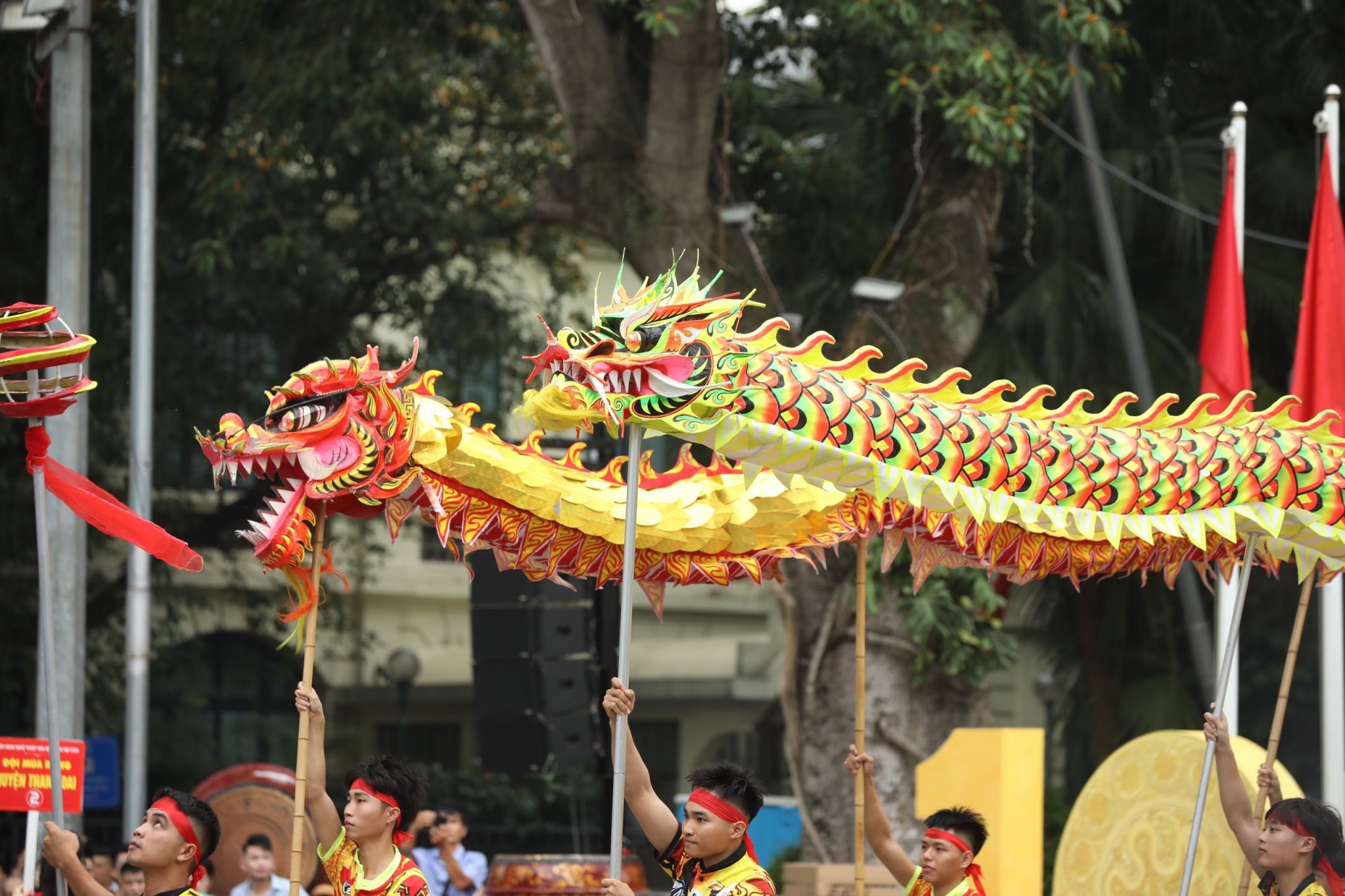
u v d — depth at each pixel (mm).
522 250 38812
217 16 29234
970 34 24859
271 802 23797
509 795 44281
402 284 37000
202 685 43312
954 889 13297
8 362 11391
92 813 37438
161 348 34344
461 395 41406
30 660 34094
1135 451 14164
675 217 25859
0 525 32844
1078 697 33594
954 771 19406
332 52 29281
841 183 31062
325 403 12867
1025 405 14016
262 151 30469
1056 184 32781
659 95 25734
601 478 14062
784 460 12977
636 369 12328
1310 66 31328
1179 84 33219
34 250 32062
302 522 12781
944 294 26703
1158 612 31703
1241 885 14203
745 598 54250
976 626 26109
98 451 34312
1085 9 23969
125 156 32688
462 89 37281
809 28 29188
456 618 50781
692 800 11734
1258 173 31359
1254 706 34094
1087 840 18047
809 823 25875
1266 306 30984
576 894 20312
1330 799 21203
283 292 34656
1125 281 27703
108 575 40594
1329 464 14812
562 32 26531
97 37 30766
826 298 31469
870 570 25531
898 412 13297
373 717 50125
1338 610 21422
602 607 24250
